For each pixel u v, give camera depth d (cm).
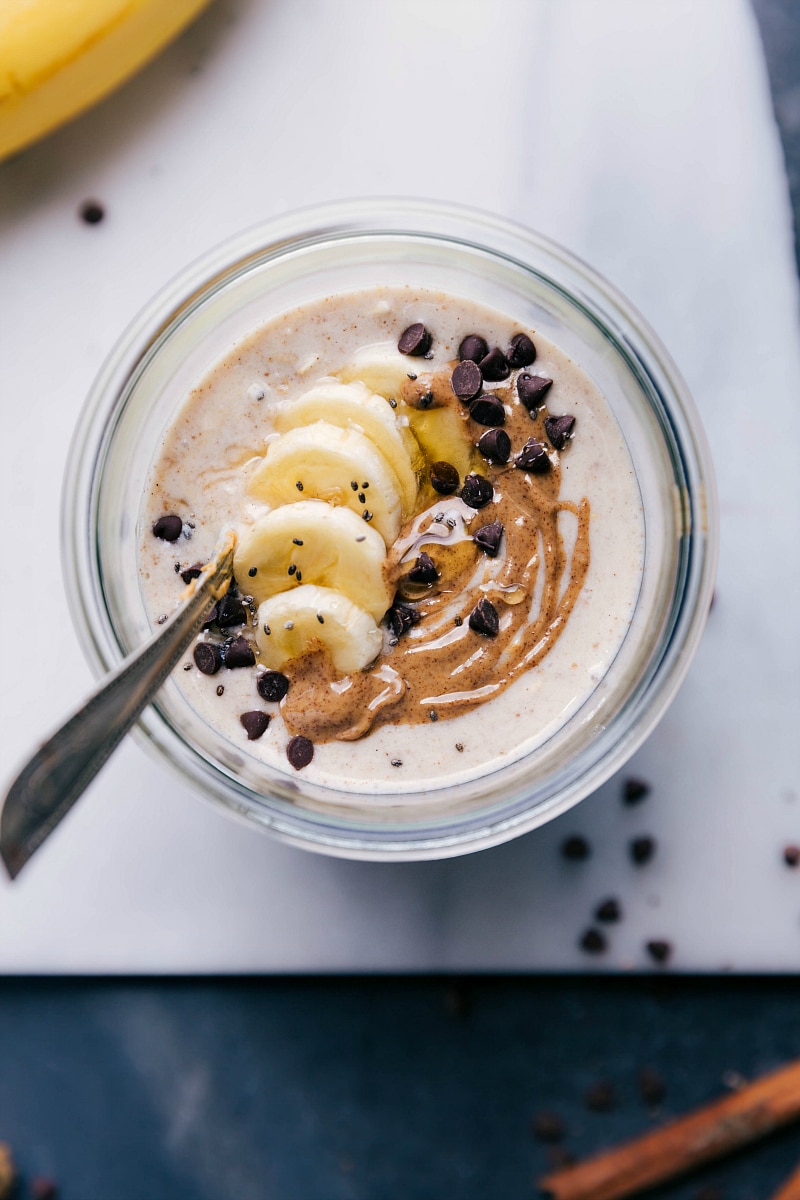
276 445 30
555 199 33
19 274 33
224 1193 33
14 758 33
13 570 33
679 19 33
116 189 33
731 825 33
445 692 30
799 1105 33
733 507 33
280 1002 34
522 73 33
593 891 33
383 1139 33
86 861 33
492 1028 34
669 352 33
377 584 29
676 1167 33
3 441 33
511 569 30
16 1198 33
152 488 30
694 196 33
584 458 30
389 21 33
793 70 33
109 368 31
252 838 33
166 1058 34
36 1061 34
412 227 31
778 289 33
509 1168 33
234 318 31
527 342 30
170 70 33
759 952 33
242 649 30
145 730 30
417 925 33
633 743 30
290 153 33
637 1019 33
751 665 33
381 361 30
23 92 31
